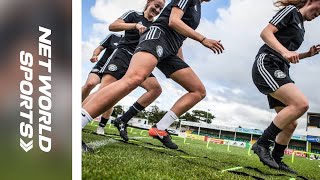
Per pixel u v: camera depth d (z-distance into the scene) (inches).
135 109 92.5
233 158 86.8
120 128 93.2
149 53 90.7
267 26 85.8
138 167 89.0
